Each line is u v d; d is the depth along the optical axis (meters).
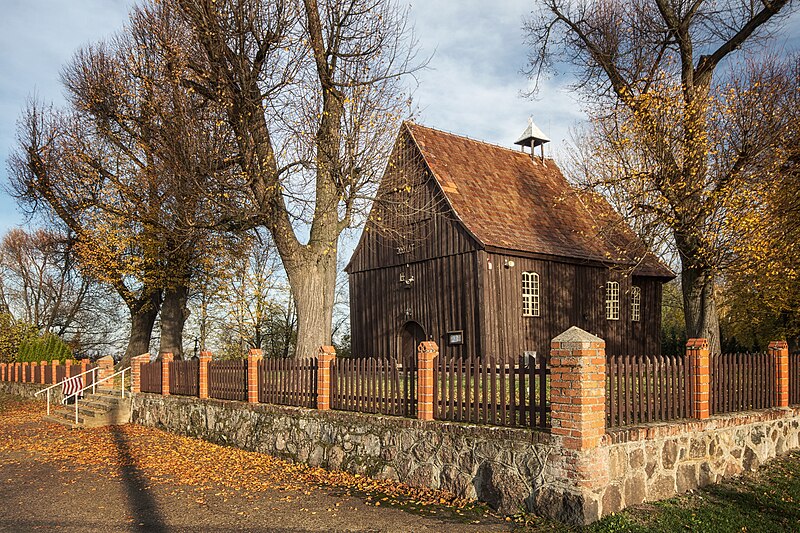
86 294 46.97
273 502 9.79
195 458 13.57
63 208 28.62
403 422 10.59
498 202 24.06
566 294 23.83
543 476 8.40
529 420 8.95
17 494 10.77
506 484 8.88
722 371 11.17
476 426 9.44
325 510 9.26
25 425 20.34
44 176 28.17
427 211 21.95
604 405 8.40
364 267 25.53
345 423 11.72
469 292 21.30
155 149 20.41
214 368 16.27
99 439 16.80
